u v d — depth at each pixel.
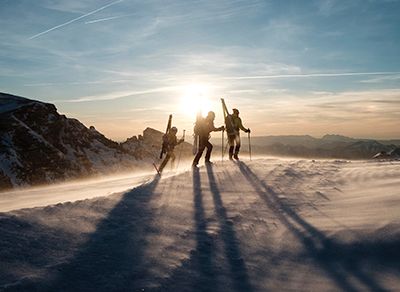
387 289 4.48
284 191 9.66
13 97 69.56
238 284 4.66
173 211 7.36
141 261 5.00
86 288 4.29
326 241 5.82
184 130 17.52
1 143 52.78
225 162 16.19
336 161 17.97
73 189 15.79
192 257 5.30
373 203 7.61
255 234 6.33
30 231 5.46
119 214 6.83
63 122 67.44
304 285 4.70
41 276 4.36
